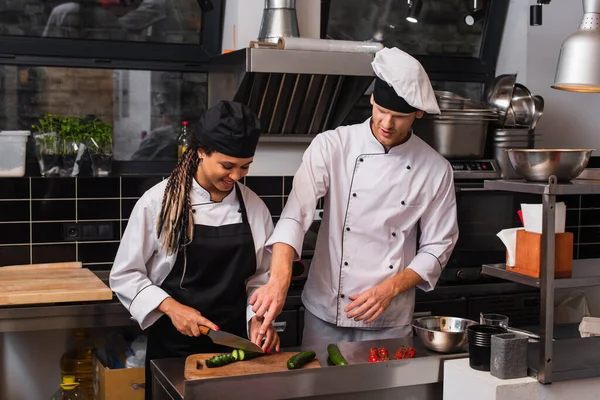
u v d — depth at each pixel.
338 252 2.54
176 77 3.55
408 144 2.53
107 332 3.38
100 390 3.09
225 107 2.11
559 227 2.07
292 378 1.92
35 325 2.75
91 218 3.24
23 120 3.34
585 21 2.14
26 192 3.15
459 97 3.45
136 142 3.53
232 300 2.30
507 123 3.55
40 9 3.25
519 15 3.88
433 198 2.56
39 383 3.36
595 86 2.10
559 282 1.99
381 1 3.77
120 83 3.46
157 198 2.22
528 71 3.85
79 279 2.91
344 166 2.54
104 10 3.34
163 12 3.43
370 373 2.01
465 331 2.17
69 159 3.22
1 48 3.24
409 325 2.59
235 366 1.99
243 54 2.95
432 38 3.93
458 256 3.39
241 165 2.12
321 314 2.59
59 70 3.35
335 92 3.29
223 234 2.25
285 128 3.39
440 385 2.15
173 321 2.15
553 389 2.01
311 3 3.46
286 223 2.36
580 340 2.31
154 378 2.10
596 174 2.33
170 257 2.22
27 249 3.17
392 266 2.53
